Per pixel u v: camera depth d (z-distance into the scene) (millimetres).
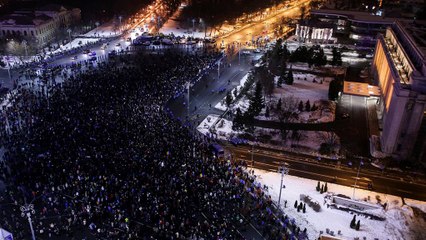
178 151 93812
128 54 174875
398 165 99375
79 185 81375
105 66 155375
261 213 79125
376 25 194500
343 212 82250
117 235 70812
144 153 91188
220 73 157375
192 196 80312
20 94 128125
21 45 174875
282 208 82125
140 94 124625
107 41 197000
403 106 96125
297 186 90125
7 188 82000
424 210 83750
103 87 127062
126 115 108812
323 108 128625
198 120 118938
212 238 70938
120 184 81250
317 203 82938
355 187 90438
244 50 186875
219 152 99875
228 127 115812
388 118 102938
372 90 131750
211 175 86875
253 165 97750
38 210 77062
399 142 100875
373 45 196375
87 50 175875
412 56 112438
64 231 71938
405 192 89688
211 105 129500
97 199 78062
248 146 106438
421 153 99938
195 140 102625
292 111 125938
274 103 132000
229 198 81625
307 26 199500
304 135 112625
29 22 188000
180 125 109500
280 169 84438
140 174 84062
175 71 148875
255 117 122375
